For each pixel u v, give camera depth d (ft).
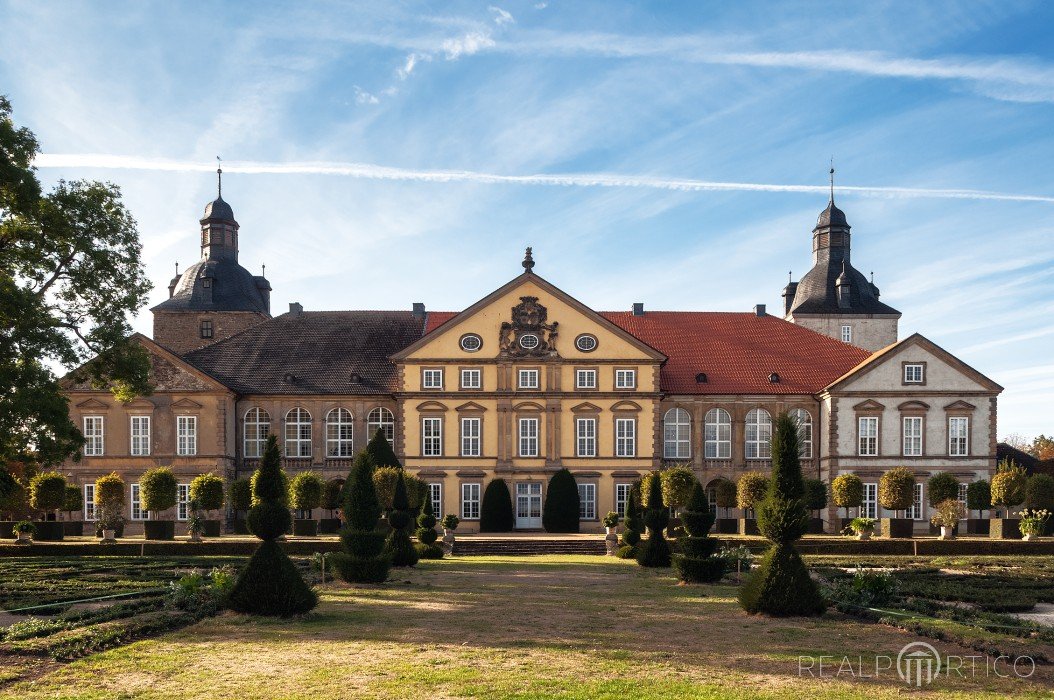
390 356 216.74
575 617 81.97
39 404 118.73
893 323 292.20
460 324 216.33
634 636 71.72
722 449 220.43
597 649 66.08
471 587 106.93
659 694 53.31
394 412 219.20
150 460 208.74
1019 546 156.76
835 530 208.54
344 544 111.34
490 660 62.13
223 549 155.53
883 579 88.28
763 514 85.56
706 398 220.43
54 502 182.80
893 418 212.02
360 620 79.25
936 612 83.05
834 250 298.76
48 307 128.47
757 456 220.23
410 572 125.39
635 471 213.87
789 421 86.89
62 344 122.21
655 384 215.31
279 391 217.36
